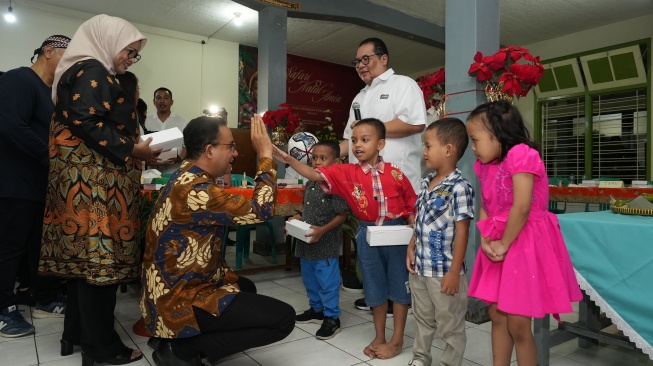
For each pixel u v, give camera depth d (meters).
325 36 7.25
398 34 6.30
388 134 2.25
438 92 2.83
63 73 1.75
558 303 1.40
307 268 2.39
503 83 2.33
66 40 2.36
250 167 6.81
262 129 1.73
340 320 2.50
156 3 5.84
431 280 1.65
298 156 2.69
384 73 2.44
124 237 1.77
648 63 6.25
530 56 2.31
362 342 2.15
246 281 2.03
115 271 1.73
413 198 2.03
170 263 1.51
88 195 1.70
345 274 3.46
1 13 5.55
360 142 1.91
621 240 1.58
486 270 1.53
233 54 7.55
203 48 7.22
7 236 2.20
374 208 1.93
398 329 1.96
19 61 5.66
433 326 1.75
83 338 1.79
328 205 2.23
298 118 4.39
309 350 2.05
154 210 1.58
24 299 2.75
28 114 2.20
